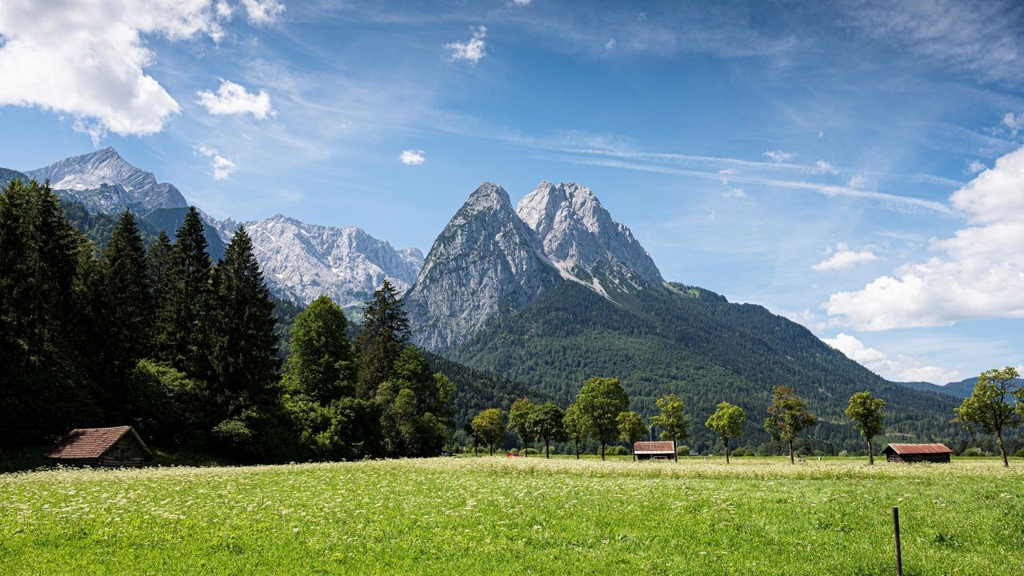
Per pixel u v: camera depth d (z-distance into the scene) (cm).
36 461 4334
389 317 8969
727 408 8819
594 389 9588
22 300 4888
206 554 1706
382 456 7581
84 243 6291
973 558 1748
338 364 7381
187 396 5841
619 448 14350
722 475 3978
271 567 1611
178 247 7031
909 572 1634
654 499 2619
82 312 5541
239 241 6894
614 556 1739
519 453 13900
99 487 2873
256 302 6475
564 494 2777
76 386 5222
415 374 8675
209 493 2738
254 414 5875
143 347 6291
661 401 9656
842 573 1619
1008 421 6906
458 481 3444
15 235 4884
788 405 8375
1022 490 2889
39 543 1777
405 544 1822
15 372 4738
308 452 6469
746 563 1686
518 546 1819
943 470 4300
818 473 3978
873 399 7988
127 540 1816
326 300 7588
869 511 2294
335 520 2155
